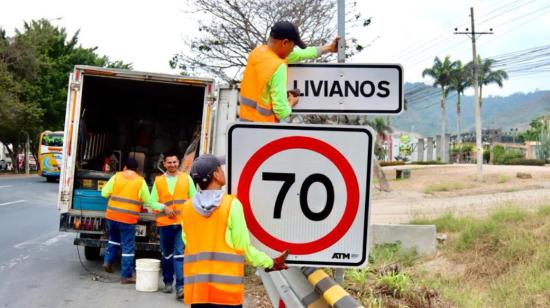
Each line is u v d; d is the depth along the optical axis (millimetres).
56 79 54594
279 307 4438
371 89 4340
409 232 11398
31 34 50156
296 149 3314
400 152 80688
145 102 14148
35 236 14367
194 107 14320
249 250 3279
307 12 14977
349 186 3295
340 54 4359
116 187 9656
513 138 89375
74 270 10461
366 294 7340
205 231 4277
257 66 4375
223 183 4395
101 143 13922
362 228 3293
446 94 73562
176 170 8953
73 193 10656
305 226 3305
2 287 8977
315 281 3709
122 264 9570
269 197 3316
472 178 33656
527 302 7562
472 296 8109
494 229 11328
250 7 15180
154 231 10492
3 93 46219
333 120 10914
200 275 4254
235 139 3318
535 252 9758
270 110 4391
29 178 47375
